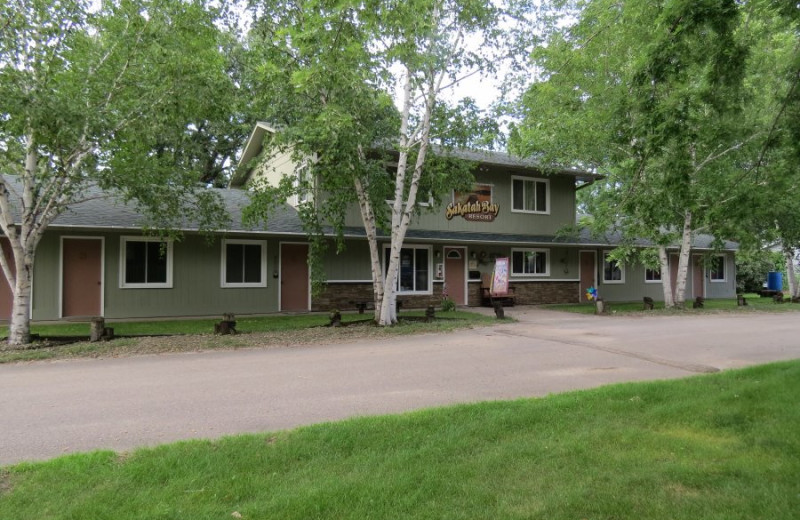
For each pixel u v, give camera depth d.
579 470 4.03
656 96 6.89
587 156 17.33
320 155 13.56
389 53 11.80
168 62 10.33
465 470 4.02
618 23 11.97
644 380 7.42
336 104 11.44
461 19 12.59
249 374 7.95
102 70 10.66
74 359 9.18
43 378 7.67
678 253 25.75
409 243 19.27
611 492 3.65
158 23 10.56
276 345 10.73
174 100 10.49
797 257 27.02
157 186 11.24
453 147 14.62
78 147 9.98
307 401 6.38
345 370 8.27
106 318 15.06
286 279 17.48
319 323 14.27
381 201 13.66
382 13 10.74
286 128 12.48
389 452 4.40
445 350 10.20
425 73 13.06
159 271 15.76
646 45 7.84
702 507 3.44
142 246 15.56
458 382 7.44
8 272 10.58
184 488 3.71
